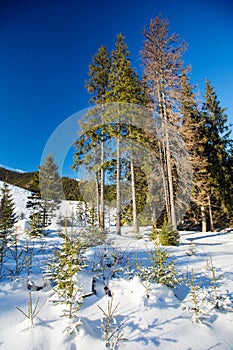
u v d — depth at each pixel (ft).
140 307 7.39
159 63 35.55
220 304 7.74
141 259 12.51
